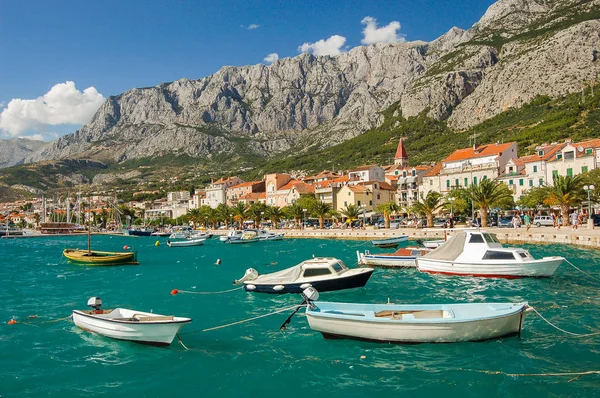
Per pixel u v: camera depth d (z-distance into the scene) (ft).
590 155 303.48
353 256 203.62
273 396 57.21
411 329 70.08
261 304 106.73
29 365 69.10
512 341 71.97
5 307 111.55
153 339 74.69
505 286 114.62
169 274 166.81
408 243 243.81
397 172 480.23
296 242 310.86
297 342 76.28
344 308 78.74
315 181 549.54
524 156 395.14
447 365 63.93
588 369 61.11
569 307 91.76
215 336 81.15
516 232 224.53
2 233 600.39
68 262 213.66
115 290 133.39
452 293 109.70
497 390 56.24
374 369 63.67
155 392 59.21
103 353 73.20
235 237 331.16
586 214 280.72
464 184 375.86
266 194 551.59
